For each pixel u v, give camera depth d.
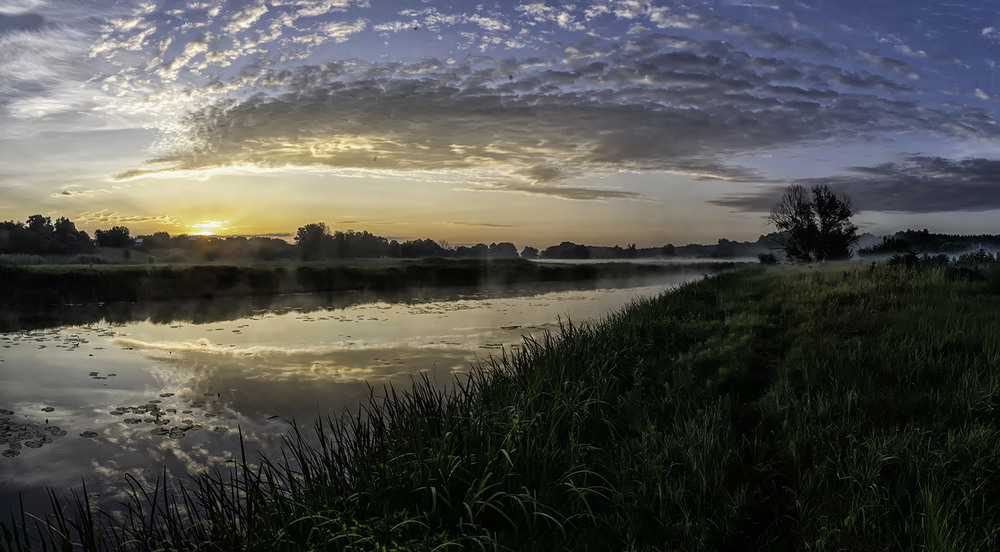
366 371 10.48
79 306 21.66
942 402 5.35
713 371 7.38
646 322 10.28
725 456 4.79
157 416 7.81
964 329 7.39
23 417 7.81
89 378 10.01
